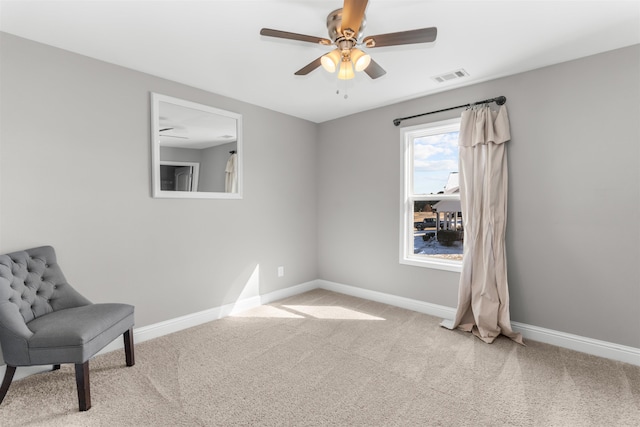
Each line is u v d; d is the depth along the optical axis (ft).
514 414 5.80
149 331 9.03
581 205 8.09
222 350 8.35
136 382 6.84
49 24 6.54
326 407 6.03
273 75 9.18
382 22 6.50
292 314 11.03
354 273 13.17
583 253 8.09
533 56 7.97
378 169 12.26
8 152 6.89
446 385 6.73
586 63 7.95
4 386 5.99
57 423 5.56
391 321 10.32
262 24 6.61
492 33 6.91
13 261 6.60
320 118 13.66
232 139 11.05
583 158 8.04
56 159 7.50
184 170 9.80
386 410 5.94
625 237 7.54
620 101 7.55
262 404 6.12
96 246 8.13
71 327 5.90
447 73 8.99
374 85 9.92
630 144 7.45
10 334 5.71
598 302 7.91
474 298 9.23
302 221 13.79
